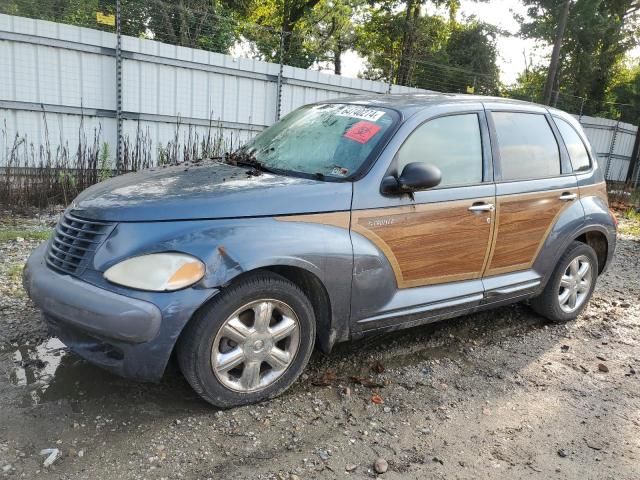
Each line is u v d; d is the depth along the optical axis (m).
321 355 4.09
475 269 4.21
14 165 9.34
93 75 10.03
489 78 21.98
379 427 3.25
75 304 2.92
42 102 9.66
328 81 12.92
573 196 4.88
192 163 4.25
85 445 2.85
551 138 4.86
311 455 2.93
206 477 2.69
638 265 7.93
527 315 5.32
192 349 3.03
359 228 3.53
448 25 29.56
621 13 28.48
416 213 3.75
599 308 5.73
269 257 3.13
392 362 4.11
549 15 26.52
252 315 3.25
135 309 2.83
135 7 12.85
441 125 4.04
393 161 3.70
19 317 4.27
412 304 3.85
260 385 3.32
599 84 29.50
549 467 3.00
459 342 4.58
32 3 11.95
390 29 29.23
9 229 7.05
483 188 4.15
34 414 3.07
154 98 10.70
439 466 2.93
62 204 8.67
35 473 2.62
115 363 3.00
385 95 4.53
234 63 11.46
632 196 15.34
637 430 3.45
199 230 3.04
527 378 4.04
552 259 4.78
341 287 3.48
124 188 3.41
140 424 3.06
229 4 22.02
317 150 3.93
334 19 25.75
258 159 4.13
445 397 3.67
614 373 4.23
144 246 2.97
